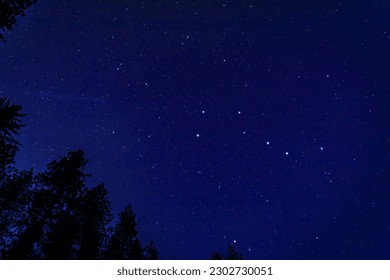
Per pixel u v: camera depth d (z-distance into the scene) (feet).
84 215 50.42
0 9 26.32
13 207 40.06
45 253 44.42
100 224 52.44
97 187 52.65
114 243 58.03
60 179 49.62
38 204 44.88
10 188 39.14
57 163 51.11
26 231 43.42
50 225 46.09
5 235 40.78
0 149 35.94
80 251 50.67
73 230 47.55
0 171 37.42
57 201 48.21
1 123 35.35
